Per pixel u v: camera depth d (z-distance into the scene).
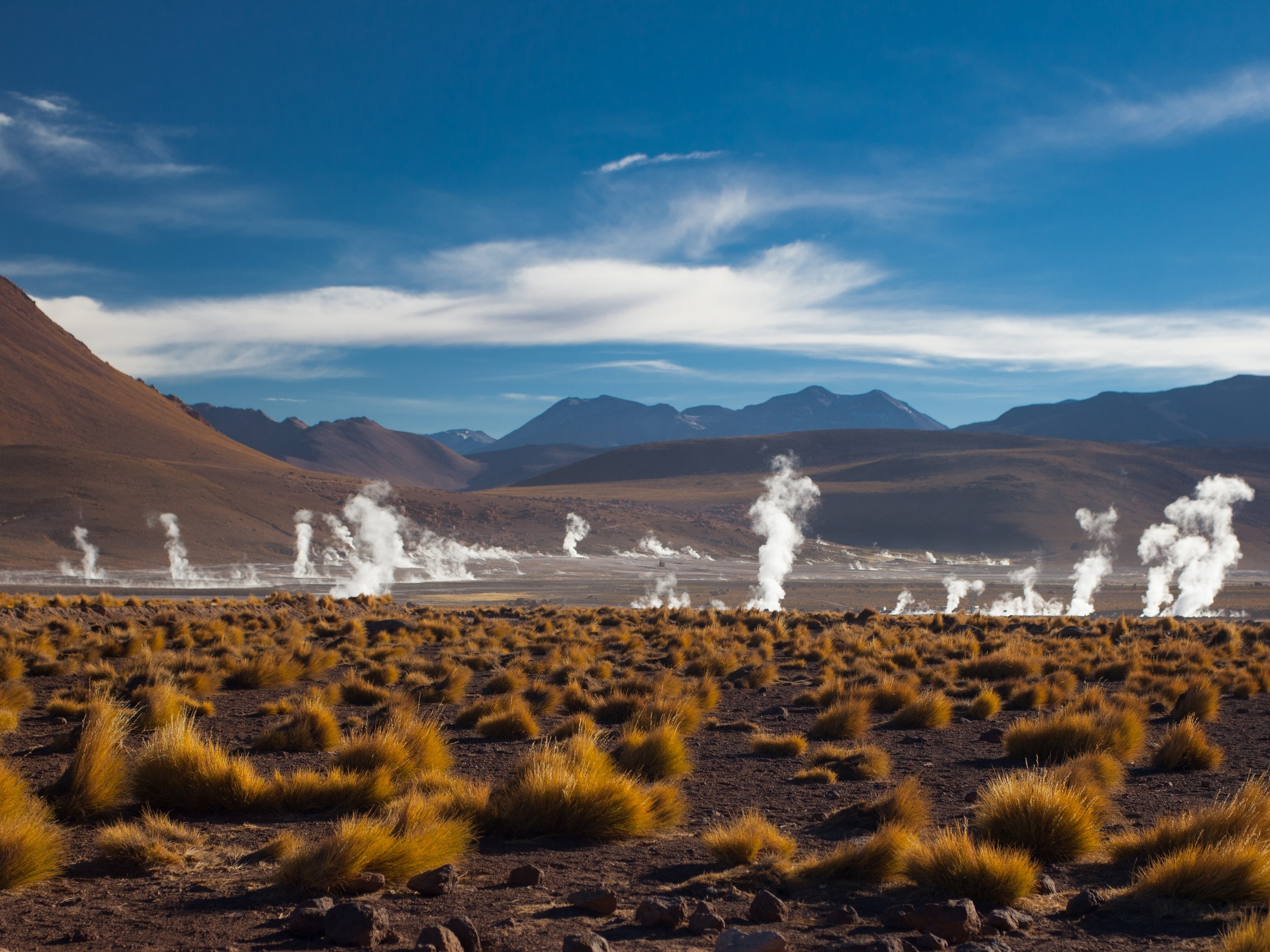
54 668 20.81
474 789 8.97
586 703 17.50
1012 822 7.82
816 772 11.44
